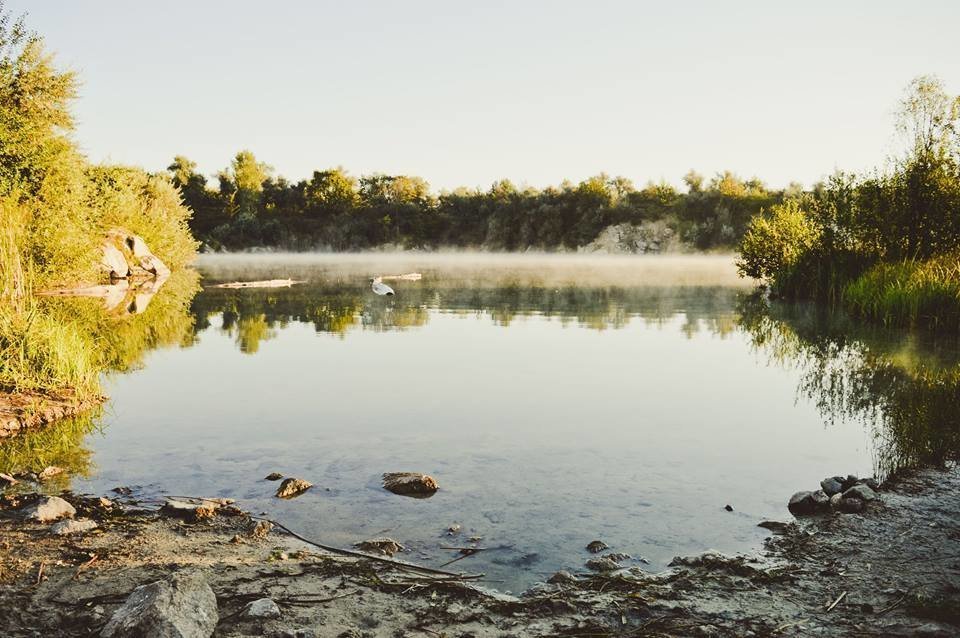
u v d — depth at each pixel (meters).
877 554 4.55
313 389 10.21
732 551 4.68
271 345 14.75
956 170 22.66
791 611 3.83
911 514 5.24
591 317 20.30
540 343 14.98
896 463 6.55
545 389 10.17
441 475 6.35
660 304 24.64
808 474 6.33
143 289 30.11
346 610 3.88
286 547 4.81
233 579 4.27
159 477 6.36
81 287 28.52
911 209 23.05
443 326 18.11
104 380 10.95
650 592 4.08
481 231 129.50
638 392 9.98
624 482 6.13
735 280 41.59
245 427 8.07
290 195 128.00
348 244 121.62
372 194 136.50
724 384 10.52
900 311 17.72
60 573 4.34
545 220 124.50
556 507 5.53
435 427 8.05
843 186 25.94
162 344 14.86
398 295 29.06
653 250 113.88
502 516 5.35
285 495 5.83
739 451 7.04
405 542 4.88
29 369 9.51
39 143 23.91
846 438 7.47
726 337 15.90
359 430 7.92
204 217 113.56
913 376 10.79
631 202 125.50
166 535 5.02
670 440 7.47
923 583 4.11
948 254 21.64
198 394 9.88
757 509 5.48
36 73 24.61
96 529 5.12
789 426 8.02
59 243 24.64
